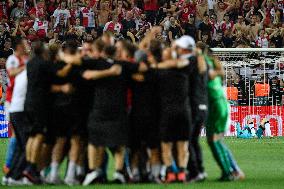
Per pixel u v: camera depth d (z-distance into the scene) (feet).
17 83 131.54
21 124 130.52
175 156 129.08
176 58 127.95
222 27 309.22
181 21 311.68
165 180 128.06
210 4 316.40
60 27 302.45
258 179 137.18
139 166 129.08
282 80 255.50
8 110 137.08
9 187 122.93
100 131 123.95
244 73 254.27
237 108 252.42
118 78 124.98
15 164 128.88
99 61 125.08
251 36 310.24
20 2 305.32
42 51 127.75
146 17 311.47
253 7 320.29
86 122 127.13
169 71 126.21
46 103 126.41
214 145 132.67
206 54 134.62
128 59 128.67
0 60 268.00
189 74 127.54
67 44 125.49
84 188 120.06
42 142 126.62
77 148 126.72
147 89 127.65
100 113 124.36
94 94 125.59
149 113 127.65
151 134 128.26
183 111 126.00
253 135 249.55
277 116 254.27
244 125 251.80
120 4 307.78
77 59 124.26
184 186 123.54
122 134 124.57
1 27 289.33
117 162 126.31
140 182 128.98
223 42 305.53
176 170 129.08
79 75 125.59
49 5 306.35
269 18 321.73
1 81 264.93
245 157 182.80
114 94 124.67
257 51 252.21
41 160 129.18
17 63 133.08
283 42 310.24
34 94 126.00
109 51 125.70
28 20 298.76
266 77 255.09
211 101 131.95
